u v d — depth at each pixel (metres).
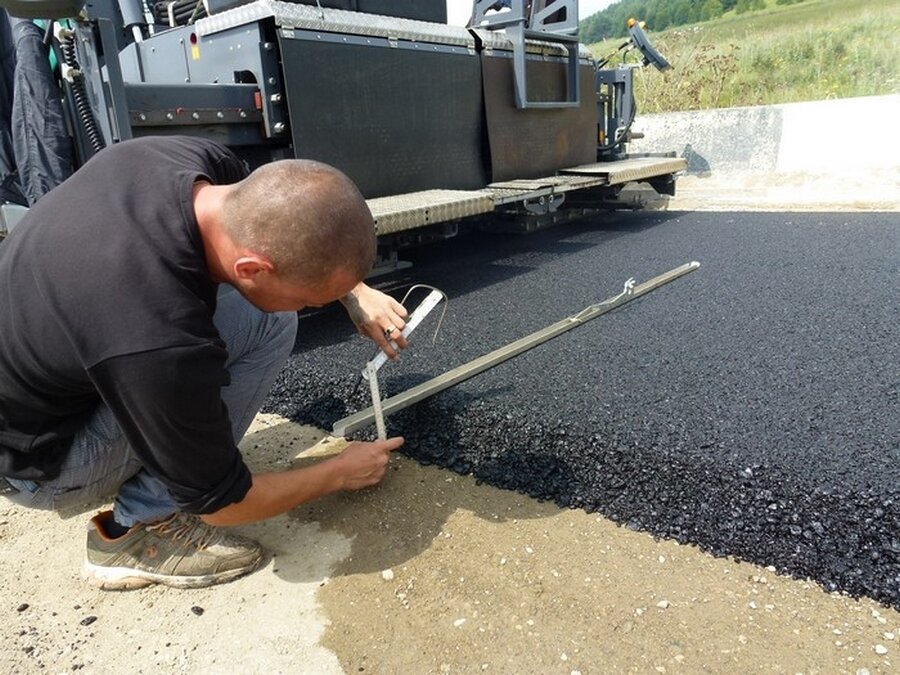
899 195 5.84
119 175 1.06
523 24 3.85
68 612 1.36
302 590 1.39
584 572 1.40
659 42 12.31
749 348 2.22
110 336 0.92
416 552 1.48
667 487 1.52
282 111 2.82
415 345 2.45
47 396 1.10
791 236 4.32
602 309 2.71
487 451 1.80
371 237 1.04
